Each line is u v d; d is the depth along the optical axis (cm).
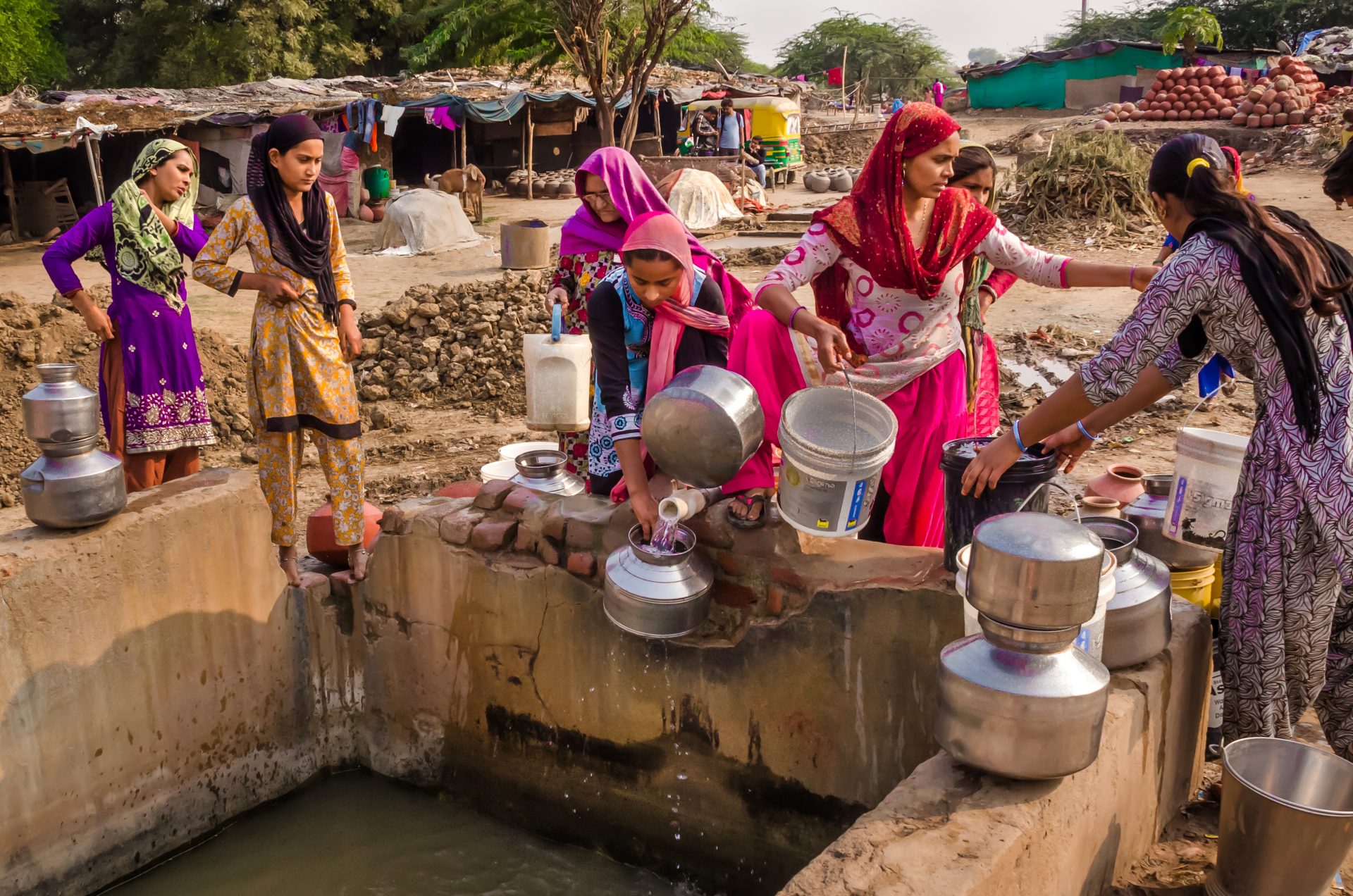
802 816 356
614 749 388
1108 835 260
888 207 334
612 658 379
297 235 404
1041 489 291
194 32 3734
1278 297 265
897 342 358
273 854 396
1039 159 1614
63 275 476
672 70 3219
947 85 6319
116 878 370
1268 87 2391
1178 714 290
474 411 874
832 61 6272
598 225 464
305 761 432
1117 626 269
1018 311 1097
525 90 2602
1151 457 658
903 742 331
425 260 1669
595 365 355
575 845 403
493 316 954
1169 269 276
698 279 345
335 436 417
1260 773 266
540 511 388
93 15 4206
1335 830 234
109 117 2077
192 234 504
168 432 500
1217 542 312
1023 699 228
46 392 341
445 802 430
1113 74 3925
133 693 367
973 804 231
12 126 1986
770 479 355
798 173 2850
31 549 338
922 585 317
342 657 436
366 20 4022
